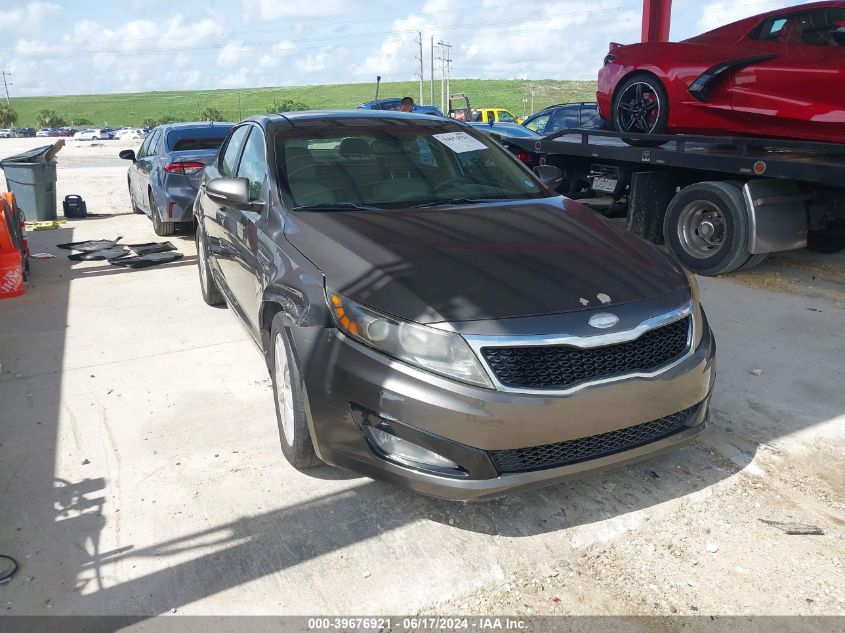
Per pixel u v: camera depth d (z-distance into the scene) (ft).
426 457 8.32
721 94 20.33
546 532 8.93
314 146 12.85
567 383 8.20
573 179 30.09
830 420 11.75
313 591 7.87
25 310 18.63
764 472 10.25
